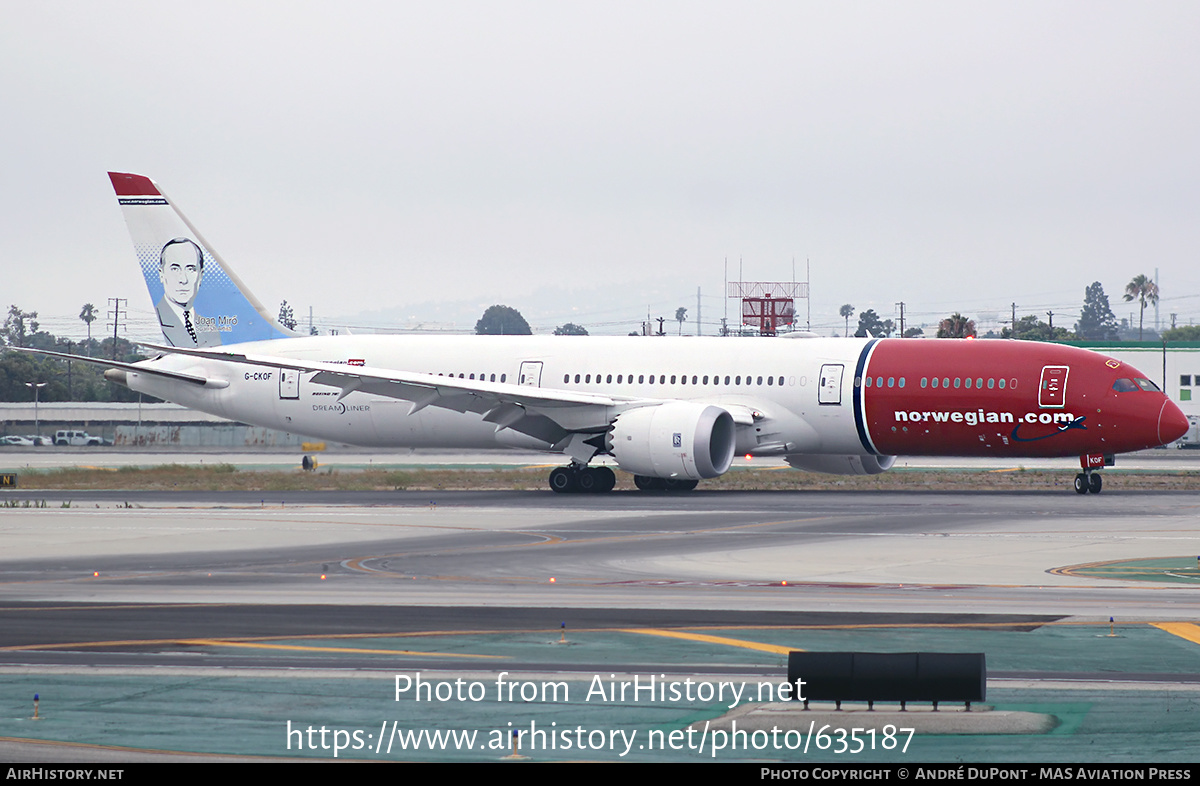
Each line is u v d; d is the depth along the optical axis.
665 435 192.00
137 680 70.88
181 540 141.50
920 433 194.50
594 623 88.12
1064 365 188.62
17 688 69.06
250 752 57.84
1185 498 188.12
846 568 115.94
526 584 107.19
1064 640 81.25
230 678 71.50
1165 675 71.31
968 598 98.31
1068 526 149.75
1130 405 185.25
